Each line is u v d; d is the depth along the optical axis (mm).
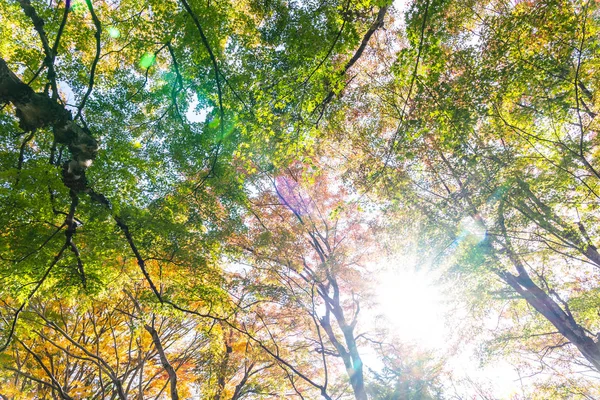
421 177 11102
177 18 6910
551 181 9328
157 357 14234
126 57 8547
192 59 7840
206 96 8172
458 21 8961
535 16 7586
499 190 9609
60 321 11812
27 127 5199
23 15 7238
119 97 8102
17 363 11164
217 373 12766
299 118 8641
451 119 8023
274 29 8117
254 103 8539
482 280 11828
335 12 7465
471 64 8266
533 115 8672
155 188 8641
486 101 8055
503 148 9711
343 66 8617
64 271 6902
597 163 9555
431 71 7980
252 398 16094
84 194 6352
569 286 12555
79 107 5547
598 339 10578
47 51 5266
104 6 7945
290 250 12258
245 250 12492
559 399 13938
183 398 14422
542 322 13391
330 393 15203
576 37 7922
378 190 10516
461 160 9812
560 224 9938
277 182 14617
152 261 9586
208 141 8391
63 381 12633
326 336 15109
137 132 8367
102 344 12836
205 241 9680
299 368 14617
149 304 8789
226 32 7746
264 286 11570
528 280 12008
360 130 11133
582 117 9445
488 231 10336
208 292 9461
